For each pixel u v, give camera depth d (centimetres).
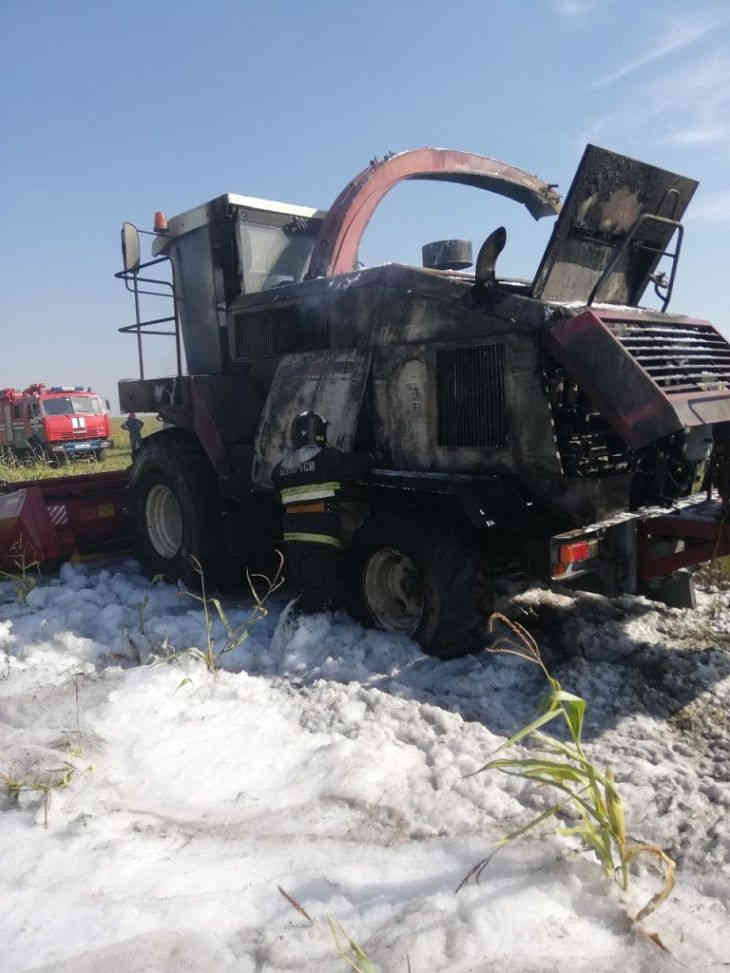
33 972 207
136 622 536
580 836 263
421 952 210
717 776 324
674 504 469
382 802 293
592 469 432
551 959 206
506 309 434
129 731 362
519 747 341
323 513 491
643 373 383
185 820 289
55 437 2339
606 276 442
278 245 673
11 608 576
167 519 667
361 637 475
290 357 573
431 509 466
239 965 210
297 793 304
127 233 658
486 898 230
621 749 347
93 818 284
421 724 362
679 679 425
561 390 427
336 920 227
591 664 445
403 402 491
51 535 665
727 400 430
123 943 217
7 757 332
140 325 686
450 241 640
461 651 446
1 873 254
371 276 509
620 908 228
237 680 421
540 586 479
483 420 451
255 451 583
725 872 250
